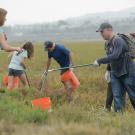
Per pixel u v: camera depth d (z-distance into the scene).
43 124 17.52
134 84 23.25
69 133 15.64
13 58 31.64
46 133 15.59
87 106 24.80
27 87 28.91
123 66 23.09
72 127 16.22
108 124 17.86
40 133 15.59
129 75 23.16
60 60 28.28
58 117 18.64
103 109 22.86
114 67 23.22
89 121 18.44
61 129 16.02
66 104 24.75
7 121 17.11
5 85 31.95
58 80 36.69
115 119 18.86
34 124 17.33
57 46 28.20
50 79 37.56
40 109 19.52
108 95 24.66
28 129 16.19
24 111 18.91
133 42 23.19
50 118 18.22
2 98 22.05
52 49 28.20
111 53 22.98
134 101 23.36
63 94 27.95
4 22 21.64
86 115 19.38
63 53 28.17
